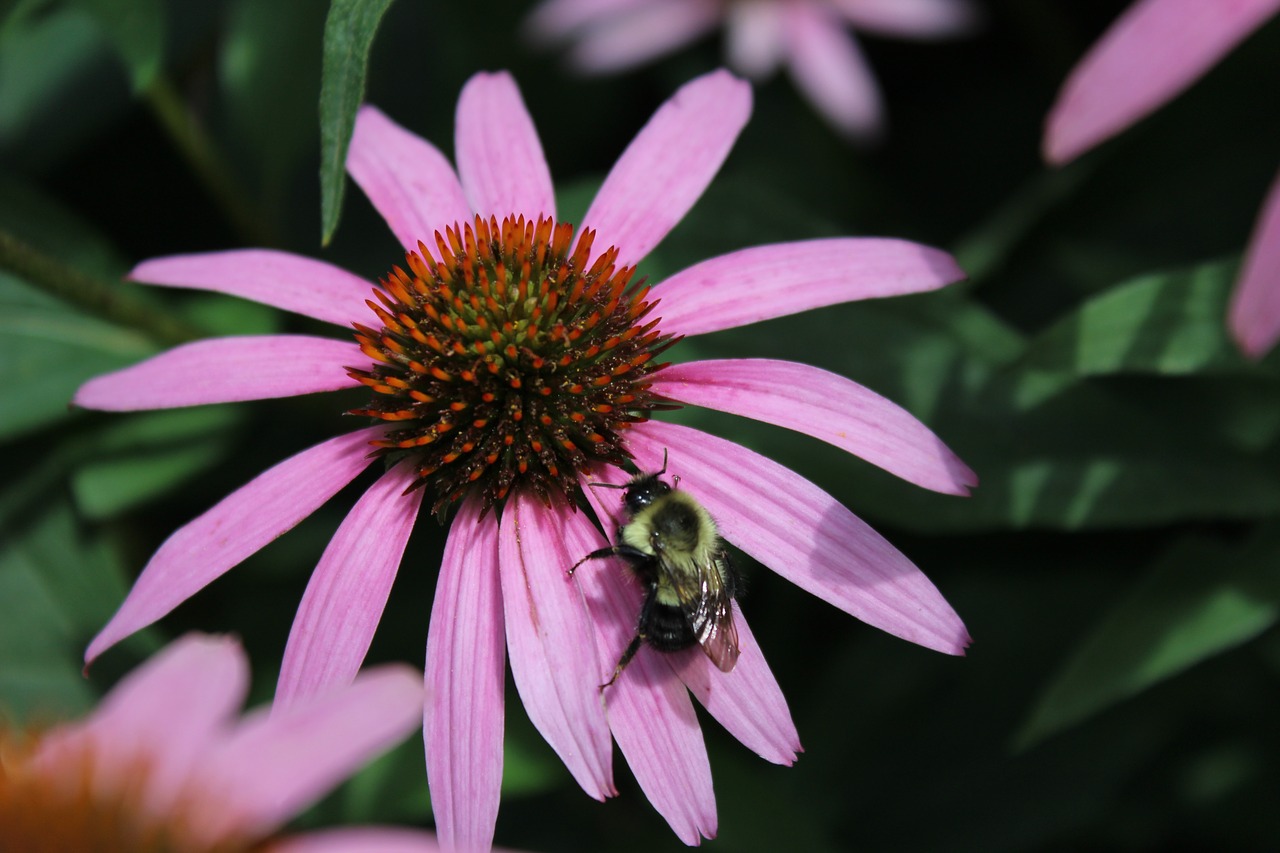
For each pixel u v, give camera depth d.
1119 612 0.29
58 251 0.32
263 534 0.27
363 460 0.28
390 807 0.29
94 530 0.31
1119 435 0.29
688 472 0.28
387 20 0.35
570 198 0.31
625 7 0.37
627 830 0.32
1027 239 0.34
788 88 0.37
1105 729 0.32
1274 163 0.34
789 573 0.27
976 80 0.37
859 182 0.36
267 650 0.31
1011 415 0.29
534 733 0.29
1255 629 0.28
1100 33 0.35
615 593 0.27
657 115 0.29
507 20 0.35
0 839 0.23
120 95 0.33
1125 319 0.28
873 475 0.29
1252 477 0.29
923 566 0.32
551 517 0.28
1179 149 0.34
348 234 0.34
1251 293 0.25
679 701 0.27
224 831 0.24
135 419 0.31
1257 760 0.32
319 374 0.28
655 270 0.30
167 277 0.29
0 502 0.31
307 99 0.33
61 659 0.30
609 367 0.28
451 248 0.29
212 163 0.33
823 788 0.32
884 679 0.32
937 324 0.30
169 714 0.24
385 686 0.24
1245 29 0.26
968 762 0.32
